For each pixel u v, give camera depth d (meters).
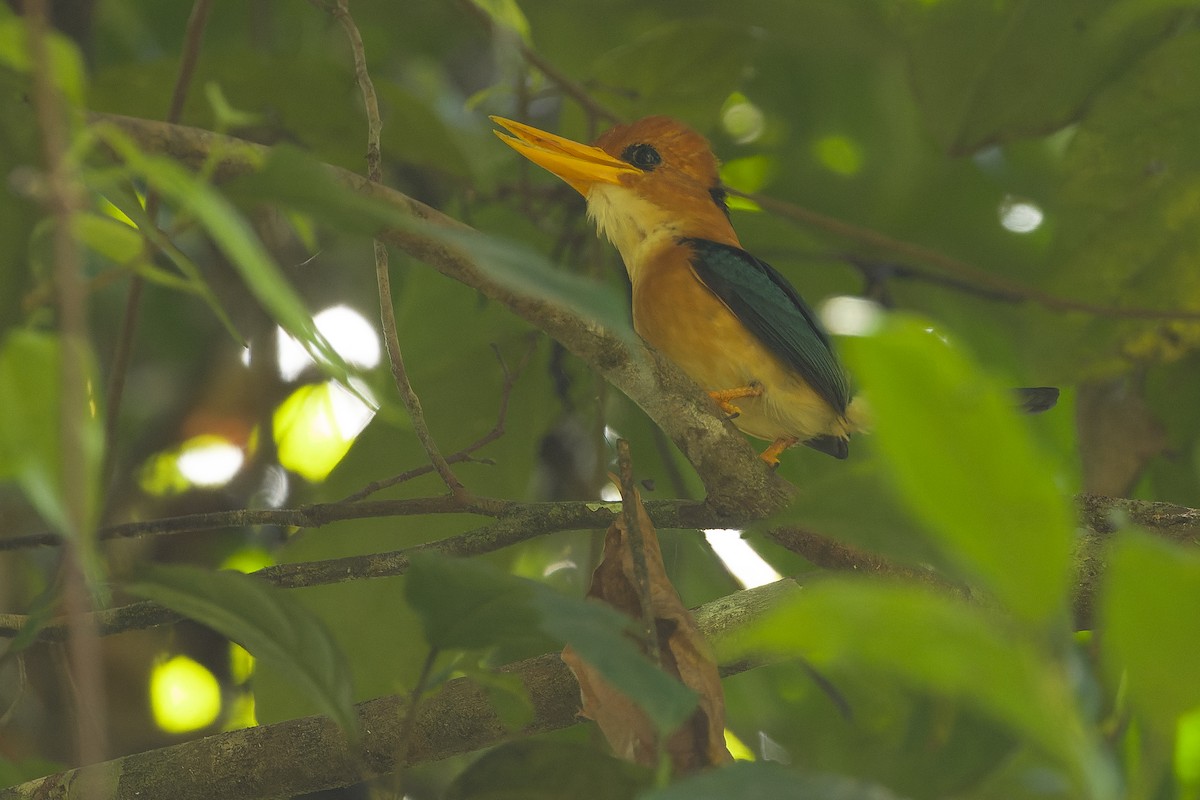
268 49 10.56
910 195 11.73
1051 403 9.12
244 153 4.89
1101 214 8.80
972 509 2.61
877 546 3.84
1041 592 2.60
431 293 9.02
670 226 9.20
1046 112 9.19
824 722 9.10
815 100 11.98
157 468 11.17
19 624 6.82
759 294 8.62
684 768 4.53
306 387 11.34
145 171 2.97
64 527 2.80
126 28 11.93
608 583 4.83
